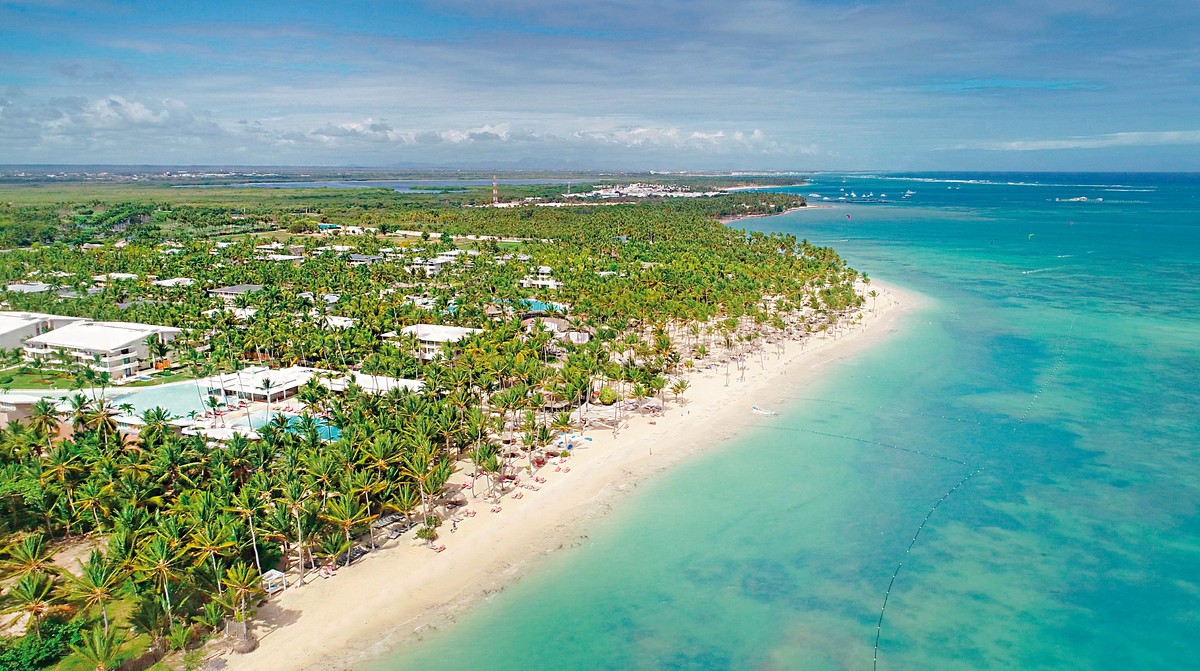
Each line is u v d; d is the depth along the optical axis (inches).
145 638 2723.9
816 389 5536.4
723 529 3575.3
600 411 5103.3
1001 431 4712.1
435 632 2854.3
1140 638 2807.6
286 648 2738.7
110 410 4574.3
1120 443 4505.4
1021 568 3250.5
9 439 3895.2
